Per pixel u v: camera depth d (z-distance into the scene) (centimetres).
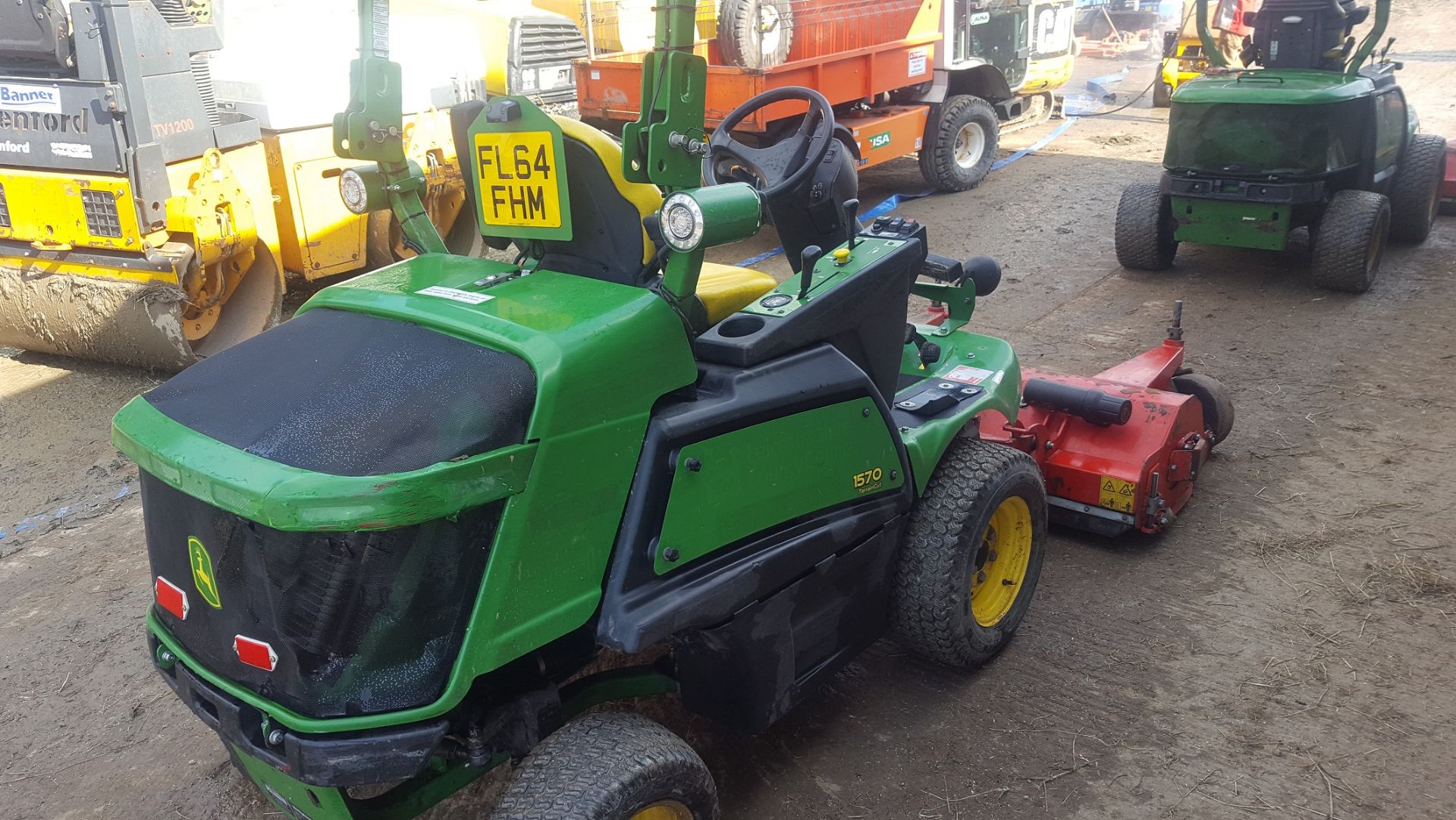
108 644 375
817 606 279
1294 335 607
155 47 537
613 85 844
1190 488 416
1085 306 677
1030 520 340
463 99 726
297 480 196
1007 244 828
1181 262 764
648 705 326
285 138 621
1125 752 298
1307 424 496
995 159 1088
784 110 803
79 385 613
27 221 573
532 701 232
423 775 251
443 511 197
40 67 557
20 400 595
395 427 209
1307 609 358
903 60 920
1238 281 712
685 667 267
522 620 212
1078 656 342
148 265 548
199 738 326
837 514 274
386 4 286
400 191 301
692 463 233
